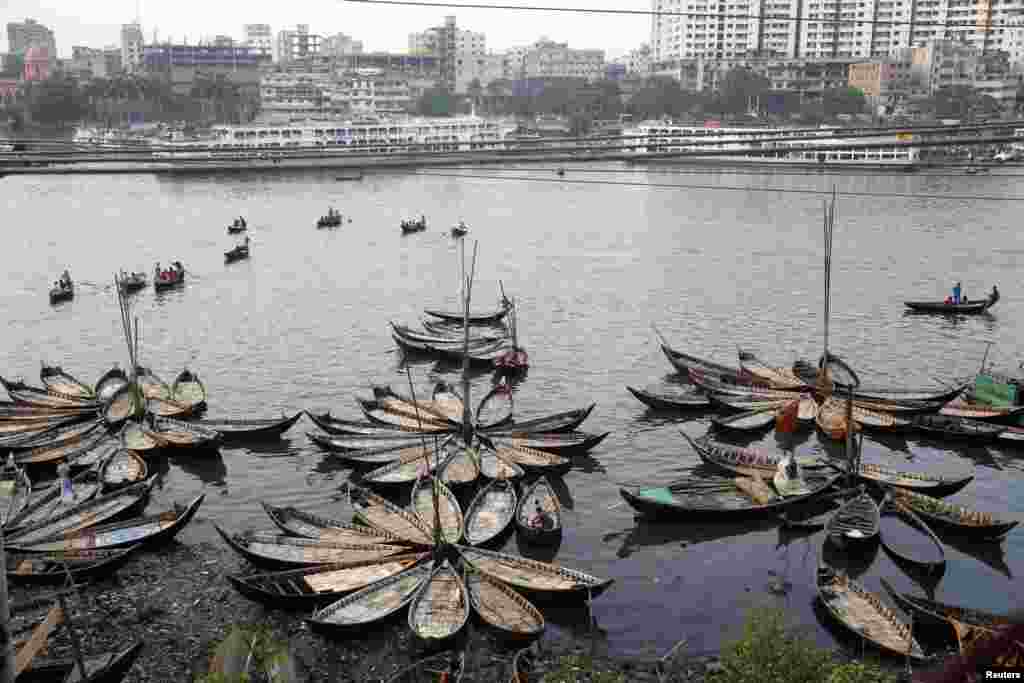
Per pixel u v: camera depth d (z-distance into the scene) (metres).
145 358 63.44
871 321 71.56
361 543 35.91
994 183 147.75
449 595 32.56
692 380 55.38
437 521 34.78
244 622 32.00
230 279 87.31
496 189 157.25
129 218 122.44
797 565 35.56
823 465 43.00
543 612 32.66
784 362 61.72
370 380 58.94
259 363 62.38
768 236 108.94
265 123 189.38
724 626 31.73
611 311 75.25
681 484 41.38
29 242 104.19
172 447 46.12
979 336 67.56
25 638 30.48
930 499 38.62
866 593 31.78
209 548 37.31
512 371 59.69
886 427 48.44
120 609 32.72
